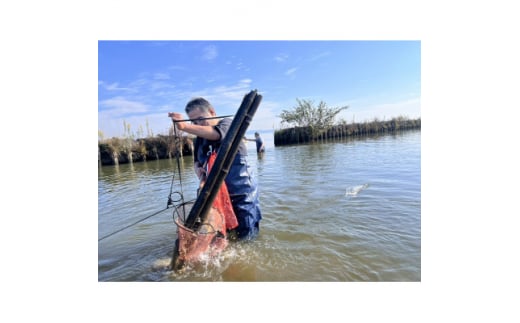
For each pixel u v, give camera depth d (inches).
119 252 140.2
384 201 196.2
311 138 876.6
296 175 311.9
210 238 124.3
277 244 137.3
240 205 141.2
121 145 663.8
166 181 352.8
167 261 129.1
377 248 129.8
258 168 387.5
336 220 164.7
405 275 112.0
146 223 182.4
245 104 117.0
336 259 122.6
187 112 137.6
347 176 284.8
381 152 452.1
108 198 273.1
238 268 119.0
